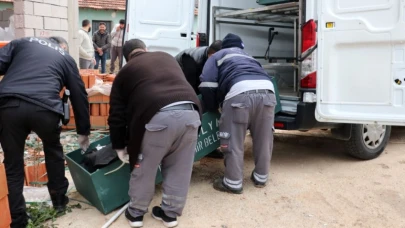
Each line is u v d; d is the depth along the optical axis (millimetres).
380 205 3781
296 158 5133
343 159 5074
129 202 3490
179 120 3100
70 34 7426
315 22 4180
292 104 4570
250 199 3893
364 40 3932
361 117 4004
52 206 3607
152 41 5691
